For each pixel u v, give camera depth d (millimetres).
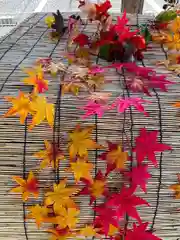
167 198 496
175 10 675
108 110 456
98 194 476
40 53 583
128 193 467
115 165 462
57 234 500
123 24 565
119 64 520
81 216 494
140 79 502
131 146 461
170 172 483
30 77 477
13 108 447
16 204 489
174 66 556
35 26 694
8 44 617
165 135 467
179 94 482
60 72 516
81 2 618
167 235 522
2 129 456
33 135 458
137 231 492
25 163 469
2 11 984
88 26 670
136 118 460
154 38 637
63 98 465
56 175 475
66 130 457
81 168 463
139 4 928
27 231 510
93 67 533
